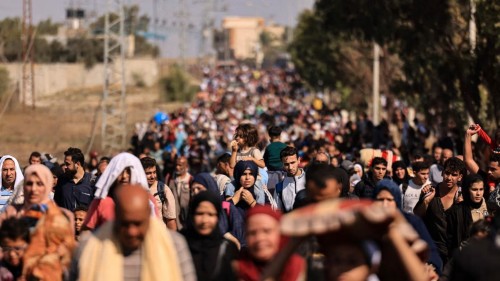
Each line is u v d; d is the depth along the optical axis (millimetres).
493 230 14445
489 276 11234
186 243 14883
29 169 18016
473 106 51500
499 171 26562
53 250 16438
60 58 187750
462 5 51906
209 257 15516
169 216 25047
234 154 28797
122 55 97938
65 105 140375
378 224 11695
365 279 12023
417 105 61938
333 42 111375
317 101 111000
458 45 53062
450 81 52781
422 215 23922
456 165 24328
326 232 11789
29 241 16500
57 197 27344
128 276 13773
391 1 54500
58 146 89375
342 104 125875
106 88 96250
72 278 14258
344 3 56188
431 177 30953
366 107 114562
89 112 131125
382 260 12328
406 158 50250
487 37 49281
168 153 51438
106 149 89000
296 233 11641
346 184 21125
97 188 18922
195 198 15711
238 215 20234
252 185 24281
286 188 25797
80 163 27250
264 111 141500
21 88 129750
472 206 23281
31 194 17969
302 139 56500
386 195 16953
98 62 188500
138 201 13477
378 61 95250
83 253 13930
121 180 19031
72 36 188125
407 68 55375
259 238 13523
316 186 14844
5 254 16500
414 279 11750
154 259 13695
